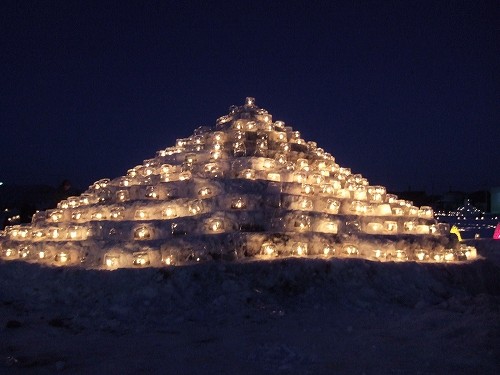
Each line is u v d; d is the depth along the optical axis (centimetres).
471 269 1553
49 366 782
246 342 901
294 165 1850
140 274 1304
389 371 729
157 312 1137
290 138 2019
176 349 864
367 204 1769
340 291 1297
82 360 812
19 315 1155
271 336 944
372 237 1590
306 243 1472
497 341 845
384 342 889
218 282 1274
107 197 1800
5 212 3825
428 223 1841
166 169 1833
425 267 1479
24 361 810
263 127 1975
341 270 1366
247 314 1120
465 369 730
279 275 1310
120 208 1653
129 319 1088
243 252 1415
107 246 1495
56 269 1440
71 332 1001
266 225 1509
